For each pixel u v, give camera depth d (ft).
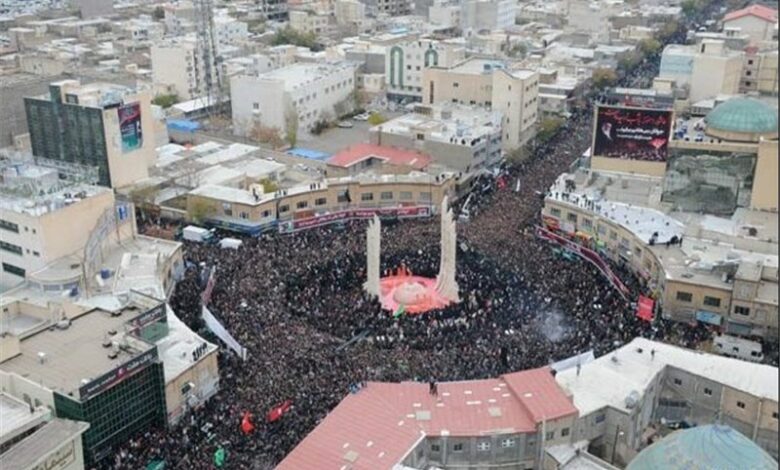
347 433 266.16
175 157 583.17
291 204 492.13
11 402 274.98
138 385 287.28
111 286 379.55
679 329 361.71
